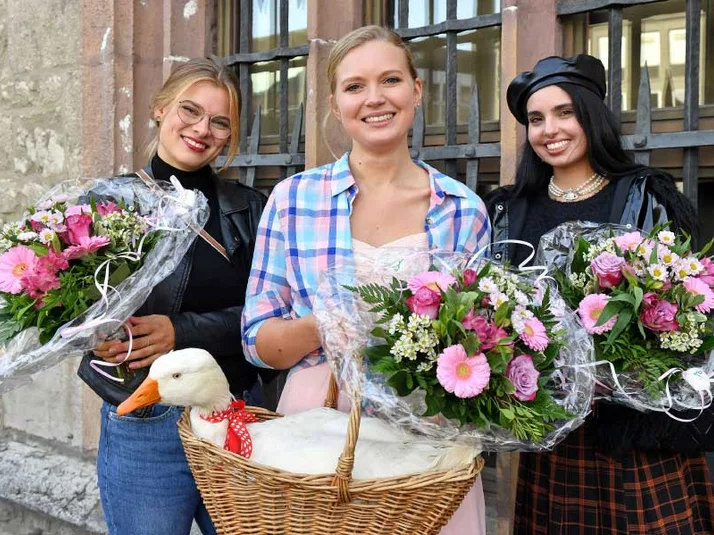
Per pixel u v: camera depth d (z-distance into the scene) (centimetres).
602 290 173
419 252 166
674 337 162
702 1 254
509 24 254
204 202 196
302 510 141
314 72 291
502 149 257
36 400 367
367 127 185
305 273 186
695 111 232
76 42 340
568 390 155
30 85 361
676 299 163
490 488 285
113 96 329
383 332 144
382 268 162
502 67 257
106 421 203
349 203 188
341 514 140
